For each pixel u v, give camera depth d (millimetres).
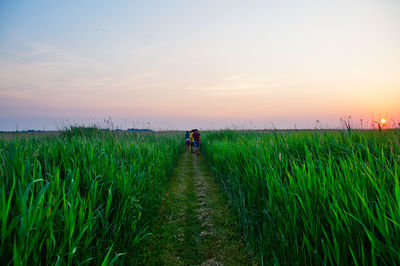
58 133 6461
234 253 2785
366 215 1453
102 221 2082
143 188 3834
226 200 4773
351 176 1901
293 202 2010
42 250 1564
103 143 4652
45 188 1414
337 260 1423
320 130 4477
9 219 1426
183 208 4453
